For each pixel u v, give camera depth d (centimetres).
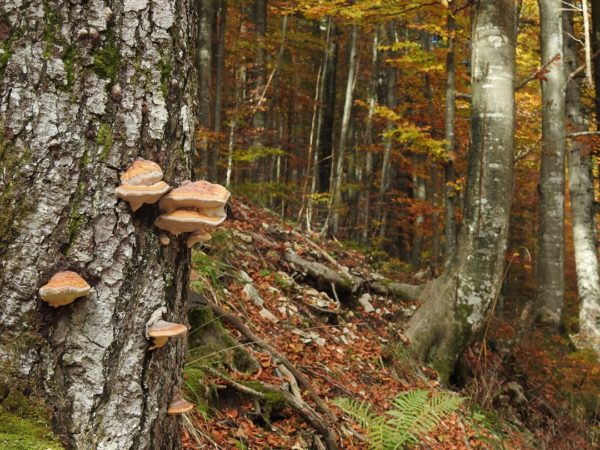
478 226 855
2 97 207
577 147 1434
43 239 208
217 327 563
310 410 536
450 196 1184
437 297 873
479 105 863
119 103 222
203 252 733
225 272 711
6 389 202
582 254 1394
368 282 967
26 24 209
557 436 838
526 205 2084
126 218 221
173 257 239
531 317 1157
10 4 208
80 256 214
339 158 1623
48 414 207
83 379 214
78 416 212
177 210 231
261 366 570
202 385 488
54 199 210
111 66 221
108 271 218
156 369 231
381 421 558
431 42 1567
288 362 590
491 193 852
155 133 230
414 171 1731
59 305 209
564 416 894
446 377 832
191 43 252
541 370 984
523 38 1811
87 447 212
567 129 1487
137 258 225
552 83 1325
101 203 217
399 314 923
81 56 216
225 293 674
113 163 220
